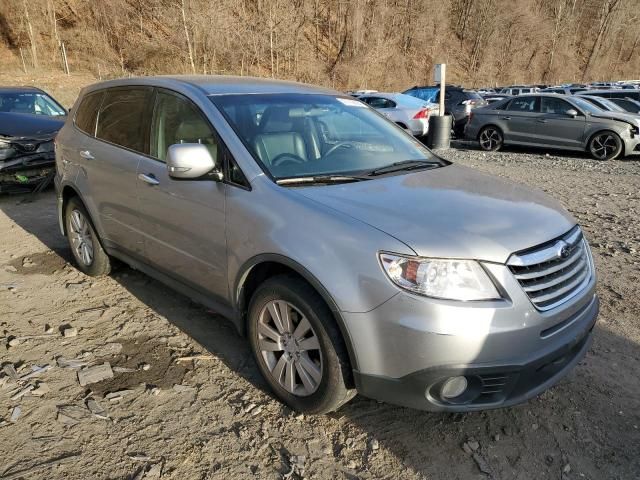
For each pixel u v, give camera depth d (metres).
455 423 2.82
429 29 50.28
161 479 2.41
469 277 2.30
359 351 2.42
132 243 3.90
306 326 2.66
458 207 2.70
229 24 35.50
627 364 3.35
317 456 2.57
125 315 3.93
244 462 2.52
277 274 2.87
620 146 11.60
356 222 2.49
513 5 56.97
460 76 52.34
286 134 3.26
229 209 2.94
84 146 4.29
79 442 2.62
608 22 63.62
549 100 12.77
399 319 2.30
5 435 2.65
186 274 3.42
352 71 40.81
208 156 2.95
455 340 2.25
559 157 12.44
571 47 64.75
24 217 6.60
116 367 3.26
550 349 2.46
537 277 2.45
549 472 2.50
